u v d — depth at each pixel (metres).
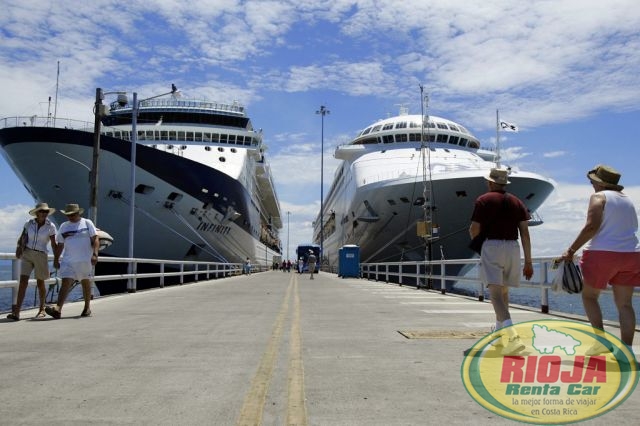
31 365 5.06
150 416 3.50
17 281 9.04
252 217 45.44
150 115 38.84
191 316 9.37
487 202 5.60
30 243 8.66
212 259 36.41
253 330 7.50
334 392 4.11
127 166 27.50
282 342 6.44
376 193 34.47
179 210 30.27
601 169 5.24
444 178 30.73
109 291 29.58
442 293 15.88
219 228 34.94
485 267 5.58
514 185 30.81
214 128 39.00
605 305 17.25
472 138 43.38
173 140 38.50
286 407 3.73
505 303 5.94
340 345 6.21
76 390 4.14
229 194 34.22
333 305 11.71
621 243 4.95
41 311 8.88
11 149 26.66
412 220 33.50
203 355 5.60
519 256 5.61
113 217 27.88
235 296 14.65
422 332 7.20
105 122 38.38
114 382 4.41
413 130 41.81
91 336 6.91
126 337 6.83
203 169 30.97
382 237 37.09
